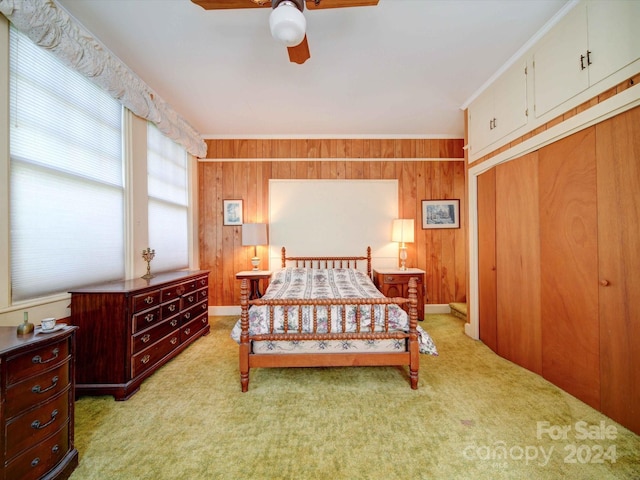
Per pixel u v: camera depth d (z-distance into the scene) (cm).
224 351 266
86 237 206
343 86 265
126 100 230
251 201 393
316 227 395
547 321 203
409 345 196
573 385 183
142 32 193
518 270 231
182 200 351
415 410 171
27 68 164
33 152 168
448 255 399
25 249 163
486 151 265
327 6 135
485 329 278
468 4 171
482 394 188
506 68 234
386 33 195
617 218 154
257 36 198
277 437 149
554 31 188
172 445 143
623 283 151
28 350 107
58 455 120
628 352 149
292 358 195
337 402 180
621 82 148
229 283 393
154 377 215
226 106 305
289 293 247
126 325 186
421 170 397
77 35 178
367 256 391
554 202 195
